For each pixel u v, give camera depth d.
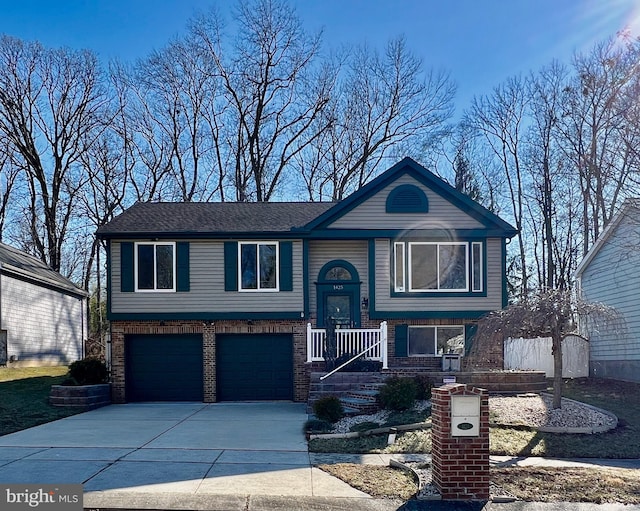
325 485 8.06
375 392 14.52
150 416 14.94
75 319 29.45
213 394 18.33
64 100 34.66
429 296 18.52
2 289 22.17
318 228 18.45
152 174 36.03
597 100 27.45
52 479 8.27
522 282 34.28
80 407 16.09
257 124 35.16
